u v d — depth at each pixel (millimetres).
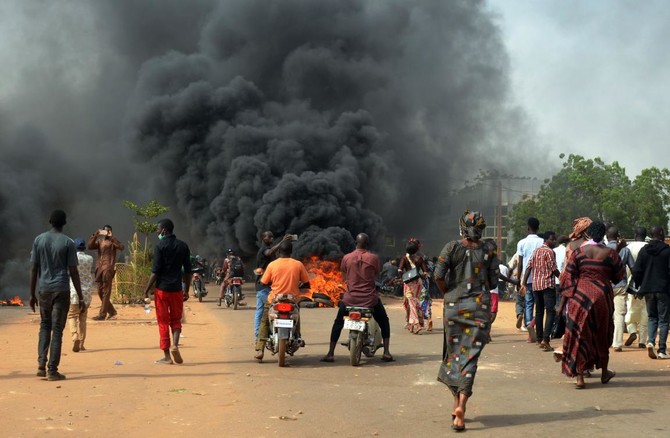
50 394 7312
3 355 10555
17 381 8117
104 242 16562
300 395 7387
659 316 10289
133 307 20578
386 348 10125
